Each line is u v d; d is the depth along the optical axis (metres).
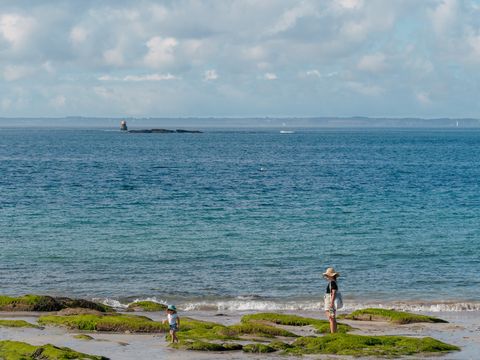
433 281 41.25
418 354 24.59
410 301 36.84
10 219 61.56
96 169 122.81
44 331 27.88
